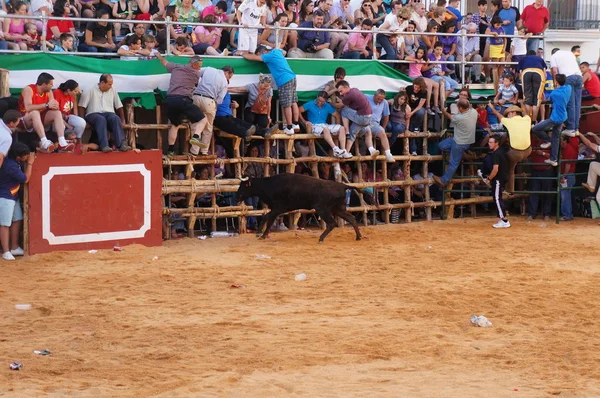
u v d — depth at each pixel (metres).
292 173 18.02
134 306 12.22
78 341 10.37
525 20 23.52
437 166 22.22
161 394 8.25
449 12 22.73
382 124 20.52
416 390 8.43
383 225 20.50
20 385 8.52
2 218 15.79
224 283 13.84
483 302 12.60
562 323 11.45
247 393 8.29
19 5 17.92
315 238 18.39
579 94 20.91
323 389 8.43
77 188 16.67
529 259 16.23
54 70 17.33
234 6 21.25
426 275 14.62
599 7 29.02
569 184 21.66
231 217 19.55
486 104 21.44
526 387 8.59
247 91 19.09
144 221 17.45
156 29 20.00
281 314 11.73
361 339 10.42
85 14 19.09
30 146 16.33
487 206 22.81
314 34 20.45
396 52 21.59
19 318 11.58
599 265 15.71
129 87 18.02
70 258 16.02
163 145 20.30
